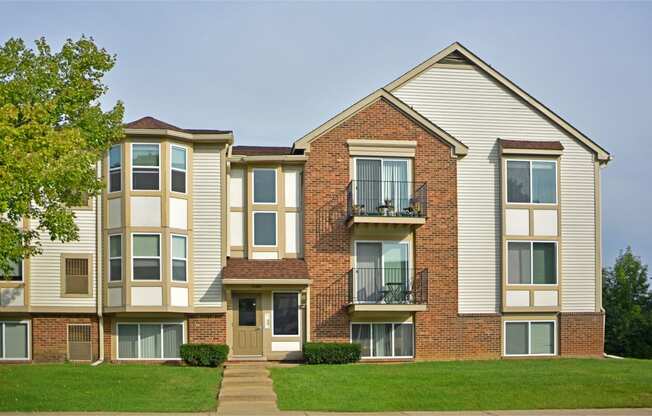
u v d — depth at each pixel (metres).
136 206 27.42
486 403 19.81
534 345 30.44
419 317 29.41
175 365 27.27
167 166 27.66
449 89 31.02
